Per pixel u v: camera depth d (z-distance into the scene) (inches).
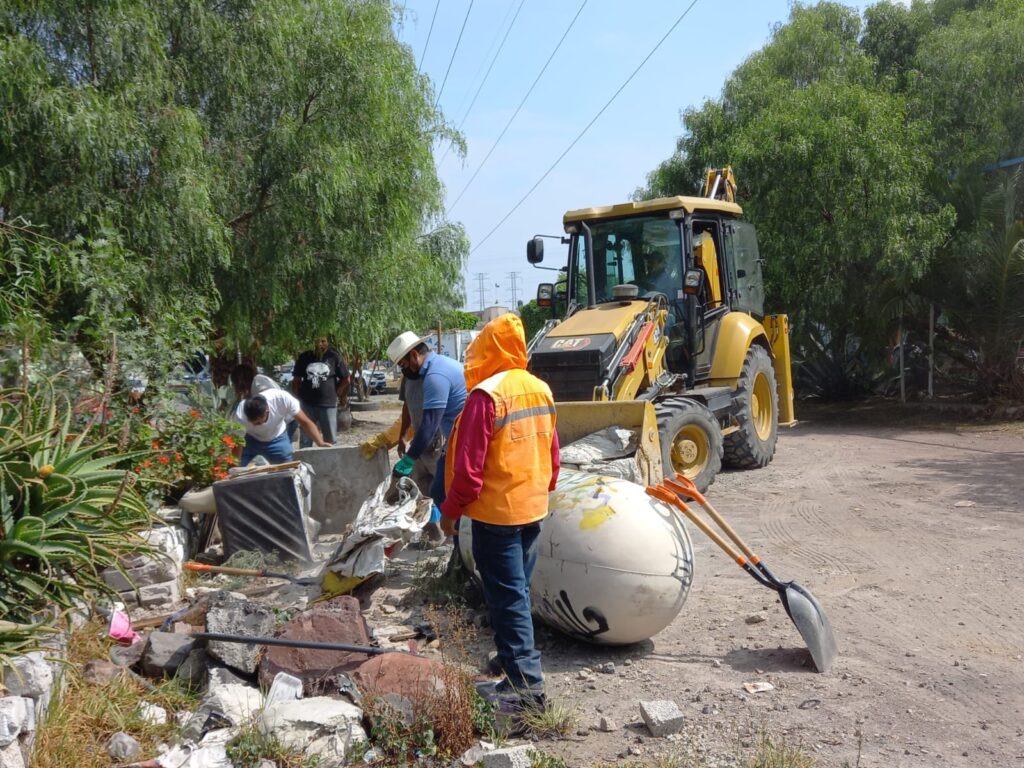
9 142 328.2
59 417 211.2
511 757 138.9
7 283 264.8
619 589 181.0
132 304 356.8
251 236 440.5
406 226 526.0
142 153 359.6
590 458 300.7
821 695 169.9
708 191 467.8
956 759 144.2
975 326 621.3
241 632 172.4
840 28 795.4
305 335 523.8
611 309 387.5
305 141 433.1
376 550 220.8
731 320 423.2
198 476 265.1
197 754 137.7
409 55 548.1
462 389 257.6
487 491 159.6
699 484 362.6
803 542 285.1
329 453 293.3
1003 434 535.2
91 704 147.7
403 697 153.3
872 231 614.2
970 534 285.9
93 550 157.2
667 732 155.3
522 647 161.9
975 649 191.2
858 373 772.0
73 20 357.7
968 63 629.9
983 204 594.2
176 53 410.6
